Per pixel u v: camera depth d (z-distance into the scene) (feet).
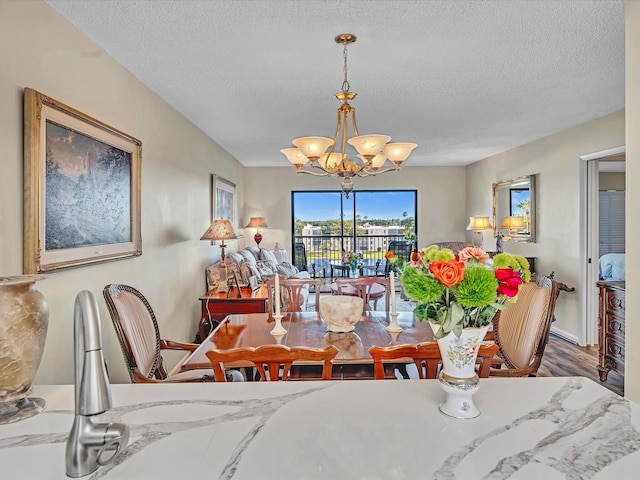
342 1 6.22
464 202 24.71
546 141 15.92
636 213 5.60
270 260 20.51
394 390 3.82
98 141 7.42
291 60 8.41
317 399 3.63
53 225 6.12
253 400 3.62
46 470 2.60
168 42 7.52
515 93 10.68
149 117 10.00
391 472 2.54
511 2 6.30
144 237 9.70
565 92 10.61
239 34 7.25
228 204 18.93
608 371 10.75
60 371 6.40
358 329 7.86
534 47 7.88
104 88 7.85
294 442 2.90
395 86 10.09
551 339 14.79
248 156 20.25
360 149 8.36
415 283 3.22
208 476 2.51
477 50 8.00
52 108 6.07
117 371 8.23
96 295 7.51
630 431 3.02
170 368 11.19
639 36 5.48
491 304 3.14
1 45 5.26
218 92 10.37
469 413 3.23
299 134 15.15
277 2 6.23
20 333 3.29
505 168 19.30
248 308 12.57
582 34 7.34
